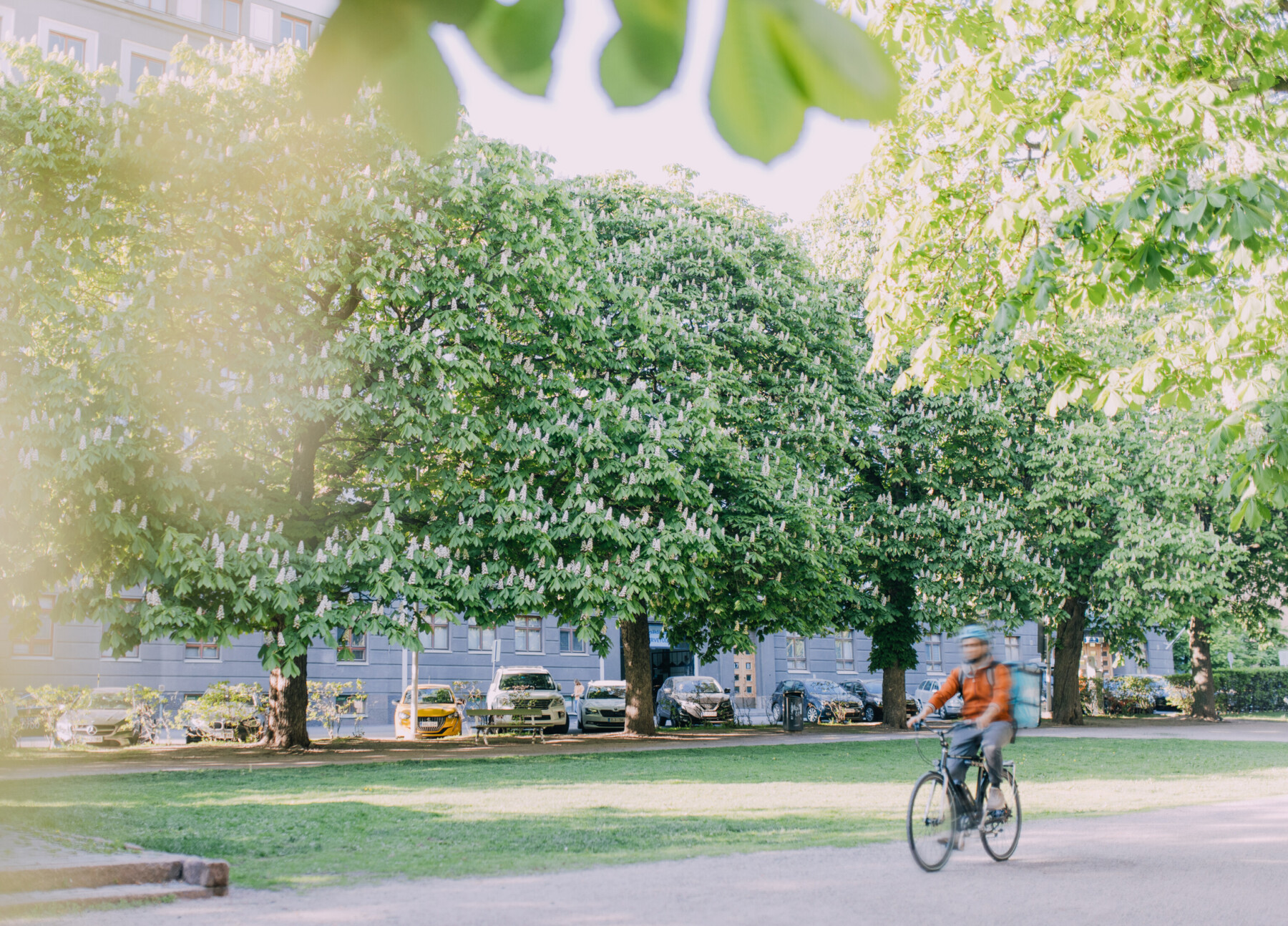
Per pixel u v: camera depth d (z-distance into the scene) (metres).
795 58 0.81
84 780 15.52
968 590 29.41
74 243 18.03
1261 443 8.88
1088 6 10.00
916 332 12.39
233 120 18.25
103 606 17.11
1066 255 11.12
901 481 30.50
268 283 19.22
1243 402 8.85
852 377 28.44
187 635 17.50
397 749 23.09
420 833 10.22
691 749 22.75
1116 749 22.16
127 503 17.81
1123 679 44.84
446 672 39.88
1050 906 7.15
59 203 18.41
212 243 19.25
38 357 17.62
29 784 13.57
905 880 8.03
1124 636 35.59
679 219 27.36
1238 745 23.44
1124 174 9.87
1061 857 9.20
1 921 6.59
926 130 11.95
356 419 19.91
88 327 17.78
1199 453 29.64
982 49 11.46
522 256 21.53
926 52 11.63
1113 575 30.88
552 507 21.08
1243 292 9.66
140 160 17.97
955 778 8.91
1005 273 11.32
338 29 0.86
